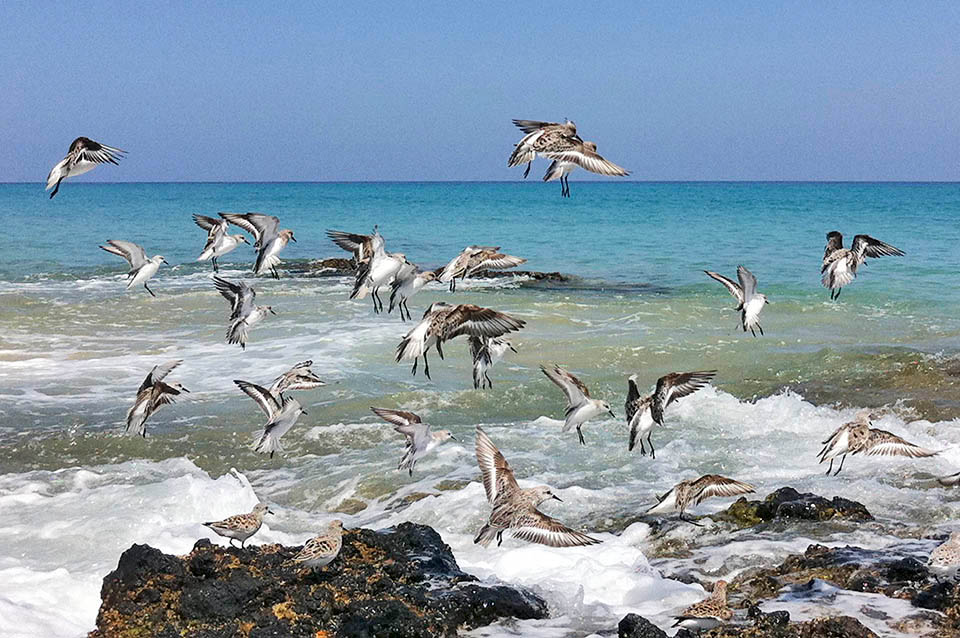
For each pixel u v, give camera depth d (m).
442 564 11.38
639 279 46.38
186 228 79.31
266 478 17.38
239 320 15.68
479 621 10.46
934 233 69.62
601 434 19.33
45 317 32.31
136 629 9.81
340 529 10.41
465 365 25.06
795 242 64.62
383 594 10.30
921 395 21.75
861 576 11.42
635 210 113.38
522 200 150.25
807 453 17.95
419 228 84.62
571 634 10.24
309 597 9.98
